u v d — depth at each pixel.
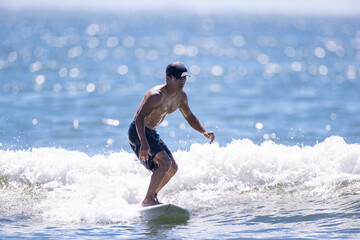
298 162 24.12
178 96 21.91
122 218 20.30
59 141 40.09
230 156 24.69
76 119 53.44
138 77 118.19
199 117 56.88
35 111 58.84
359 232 18.02
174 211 20.41
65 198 22.56
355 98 75.62
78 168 25.14
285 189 23.02
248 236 18.03
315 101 71.75
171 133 44.84
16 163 25.34
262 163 24.25
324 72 134.75
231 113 59.81
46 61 164.12
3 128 46.16
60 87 91.12
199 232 18.64
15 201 22.55
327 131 45.00
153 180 20.83
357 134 42.50
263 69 145.38
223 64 165.12
